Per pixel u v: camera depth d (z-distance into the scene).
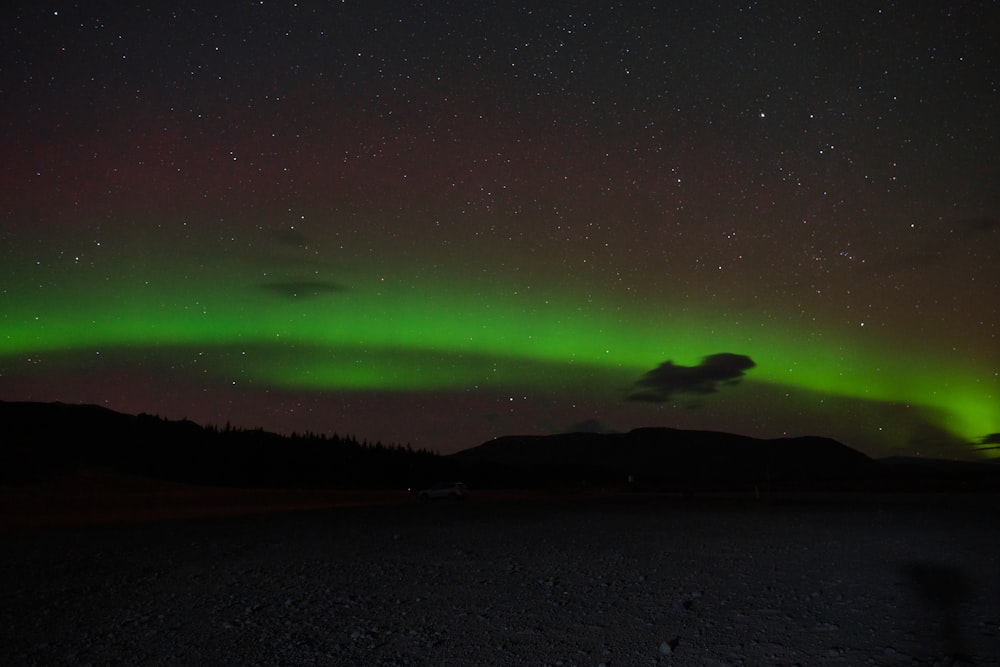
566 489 79.12
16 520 30.69
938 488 66.81
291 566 13.52
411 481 104.31
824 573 11.63
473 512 33.12
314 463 107.56
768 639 7.30
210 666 6.64
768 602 9.27
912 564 12.38
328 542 18.36
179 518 32.09
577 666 6.48
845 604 9.02
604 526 22.48
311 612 9.02
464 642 7.40
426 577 11.94
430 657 6.86
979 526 20.02
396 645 7.31
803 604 9.09
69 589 11.27
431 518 28.80
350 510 38.53
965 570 11.54
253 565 13.76
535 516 28.64
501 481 116.69
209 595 10.41
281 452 111.00
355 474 104.75
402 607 9.30
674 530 20.58
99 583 11.82
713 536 18.47
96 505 39.34
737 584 10.73
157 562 14.58
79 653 7.18
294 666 6.60
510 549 16.11
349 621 8.46
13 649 7.39
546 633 7.74
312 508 41.97
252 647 7.29
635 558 14.09
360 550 16.28
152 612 9.22
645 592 10.17
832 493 56.97
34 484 49.69
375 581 11.55
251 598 10.09
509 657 6.81
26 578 12.59
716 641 7.26
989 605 8.72
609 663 6.55
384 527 23.70
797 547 15.46
